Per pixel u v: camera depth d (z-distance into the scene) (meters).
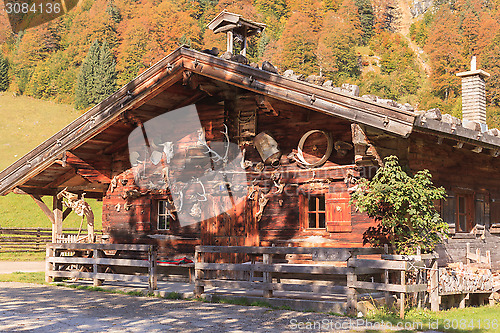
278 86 10.00
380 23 149.25
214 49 11.33
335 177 10.96
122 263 11.42
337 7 131.88
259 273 11.90
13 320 7.59
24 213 37.47
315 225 11.51
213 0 113.56
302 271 8.90
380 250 9.35
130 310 8.62
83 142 13.62
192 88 11.48
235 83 10.54
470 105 14.35
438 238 9.71
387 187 9.16
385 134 9.26
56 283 12.66
